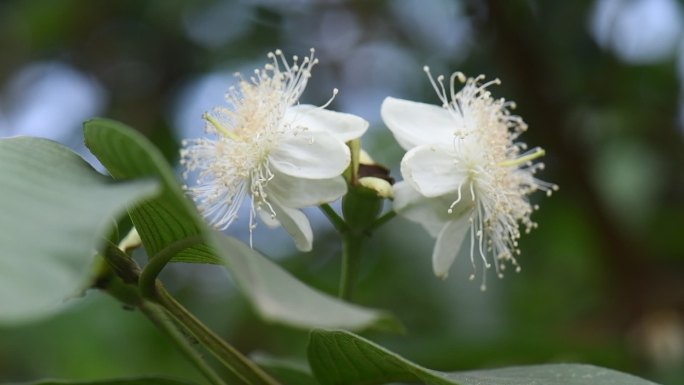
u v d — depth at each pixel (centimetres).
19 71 93
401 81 90
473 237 75
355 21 92
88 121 68
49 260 66
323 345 71
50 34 92
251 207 74
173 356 88
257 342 89
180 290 90
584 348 85
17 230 66
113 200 67
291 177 74
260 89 74
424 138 75
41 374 87
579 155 87
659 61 89
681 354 86
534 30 87
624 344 86
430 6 90
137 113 91
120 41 92
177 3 90
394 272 89
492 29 86
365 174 75
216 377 72
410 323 89
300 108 74
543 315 90
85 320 88
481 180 75
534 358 85
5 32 92
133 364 88
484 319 87
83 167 68
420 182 74
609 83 88
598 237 88
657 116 89
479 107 75
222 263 70
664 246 89
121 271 71
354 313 67
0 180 67
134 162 68
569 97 88
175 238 70
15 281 63
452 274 88
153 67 92
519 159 75
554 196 89
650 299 87
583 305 89
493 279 88
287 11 90
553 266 91
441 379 69
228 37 90
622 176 89
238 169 74
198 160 75
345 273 75
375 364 71
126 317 88
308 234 74
